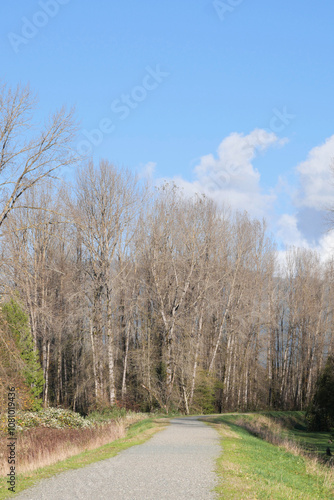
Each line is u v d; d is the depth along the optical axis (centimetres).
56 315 3750
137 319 4653
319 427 3344
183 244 4222
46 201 3425
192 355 4153
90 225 3594
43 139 2106
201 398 4241
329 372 3431
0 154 2045
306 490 1121
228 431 2131
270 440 2239
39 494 930
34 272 3219
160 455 1371
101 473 1111
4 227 2106
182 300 4066
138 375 4184
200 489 945
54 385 4784
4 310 2766
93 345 3706
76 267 4053
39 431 2100
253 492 939
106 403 3466
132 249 4312
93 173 3794
